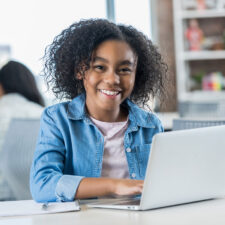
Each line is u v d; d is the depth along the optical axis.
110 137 1.55
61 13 4.51
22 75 2.76
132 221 1.06
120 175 1.53
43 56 1.69
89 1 4.55
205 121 1.90
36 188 1.37
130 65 1.49
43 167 1.42
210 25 4.66
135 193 1.22
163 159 1.12
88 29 1.50
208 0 4.57
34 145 2.25
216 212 1.15
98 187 1.27
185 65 4.67
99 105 1.50
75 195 1.29
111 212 1.16
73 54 1.57
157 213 1.14
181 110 3.74
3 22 4.47
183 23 4.64
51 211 1.17
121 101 1.51
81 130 1.53
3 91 2.74
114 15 4.71
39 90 2.82
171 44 4.66
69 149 1.52
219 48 4.61
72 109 1.55
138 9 4.66
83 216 1.12
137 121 1.59
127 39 1.55
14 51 4.48
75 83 1.64
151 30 4.78
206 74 4.70
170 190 1.17
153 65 1.71
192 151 1.17
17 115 2.67
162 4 4.64
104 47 1.46
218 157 1.24
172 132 1.13
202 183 1.23
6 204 1.26
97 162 1.50
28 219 1.10
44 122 1.55
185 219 1.08
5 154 2.25
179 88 4.57
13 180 2.25
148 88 1.74
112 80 1.45
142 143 1.58
